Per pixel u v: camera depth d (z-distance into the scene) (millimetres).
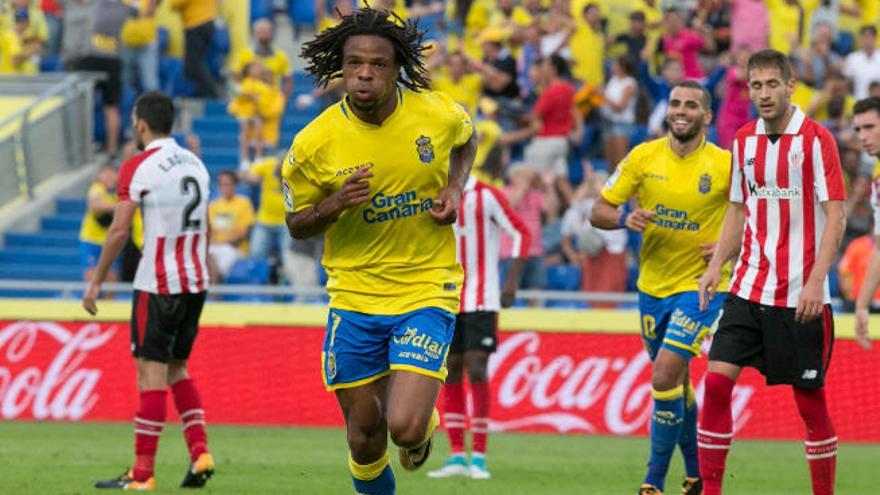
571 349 36438
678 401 22266
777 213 19359
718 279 20188
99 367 37219
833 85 46062
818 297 18812
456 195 16406
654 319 23422
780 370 19484
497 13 50219
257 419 37094
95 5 49688
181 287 23406
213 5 52406
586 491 24375
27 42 53438
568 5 48844
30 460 27906
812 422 19766
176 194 23344
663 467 22344
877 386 35781
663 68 48031
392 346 16578
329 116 16422
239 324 37219
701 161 22719
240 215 43375
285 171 16578
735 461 30531
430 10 52438
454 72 46812
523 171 40719
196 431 23781
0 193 47312
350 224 16609
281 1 55062
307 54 16359
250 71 48094
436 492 23828
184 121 51781
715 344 19797
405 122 16344
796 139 19156
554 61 44969
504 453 31438
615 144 46406
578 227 42500
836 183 18922
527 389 36531
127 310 37312
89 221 41438
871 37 47656
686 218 22781
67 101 49406
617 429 36188
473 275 27031
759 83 19062
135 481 23391
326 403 36938
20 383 37438
